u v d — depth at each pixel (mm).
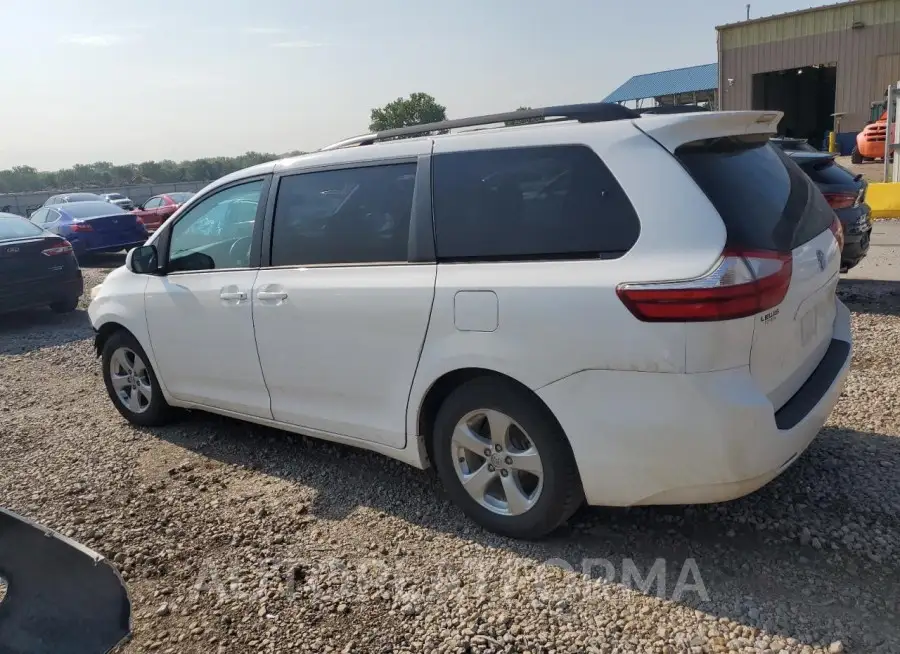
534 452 3207
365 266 3660
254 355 4211
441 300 3312
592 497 3082
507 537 3426
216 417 5438
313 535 3613
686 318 2703
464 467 3510
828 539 3229
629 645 2680
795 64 29312
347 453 4602
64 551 2344
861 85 28125
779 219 3062
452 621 2881
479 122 3543
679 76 42656
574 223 3049
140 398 5301
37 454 4934
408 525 3645
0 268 9250
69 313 10711
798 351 3184
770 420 2814
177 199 22375
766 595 2893
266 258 4125
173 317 4652
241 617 3012
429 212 3453
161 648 2863
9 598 2336
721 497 2902
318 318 3807
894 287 8398
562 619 2846
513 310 3088
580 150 3102
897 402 4711
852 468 3842
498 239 3236
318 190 3932
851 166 24297
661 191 2881
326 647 2795
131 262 4848
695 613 2820
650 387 2812
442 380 3457
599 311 2875
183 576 3326
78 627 2307
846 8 27703
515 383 3186
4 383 6914
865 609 2771
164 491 4207
